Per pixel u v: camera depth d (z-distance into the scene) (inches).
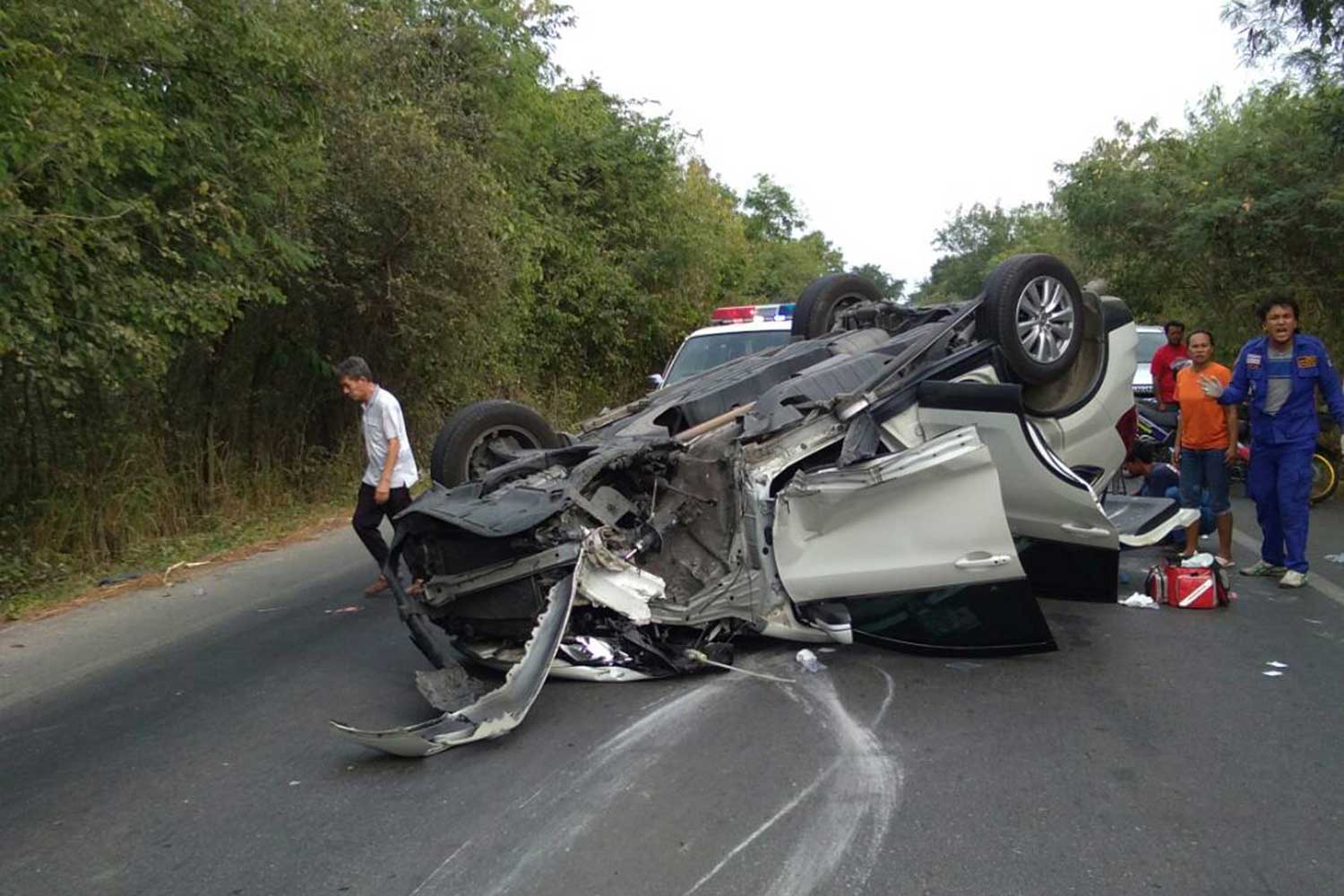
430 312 490.3
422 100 542.6
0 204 261.0
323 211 434.6
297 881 134.9
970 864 130.7
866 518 209.6
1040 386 254.7
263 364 460.4
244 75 352.8
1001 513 205.0
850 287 313.4
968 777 156.6
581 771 163.6
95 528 362.9
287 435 478.9
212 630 274.7
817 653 218.4
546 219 717.3
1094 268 782.5
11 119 260.2
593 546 196.7
